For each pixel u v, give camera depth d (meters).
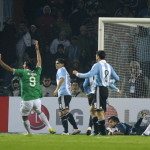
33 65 51.66
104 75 51.41
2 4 79.00
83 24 76.75
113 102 57.88
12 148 37.47
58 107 58.69
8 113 59.66
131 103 57.81
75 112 58.28
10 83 71.31
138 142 42.34
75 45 73.69
